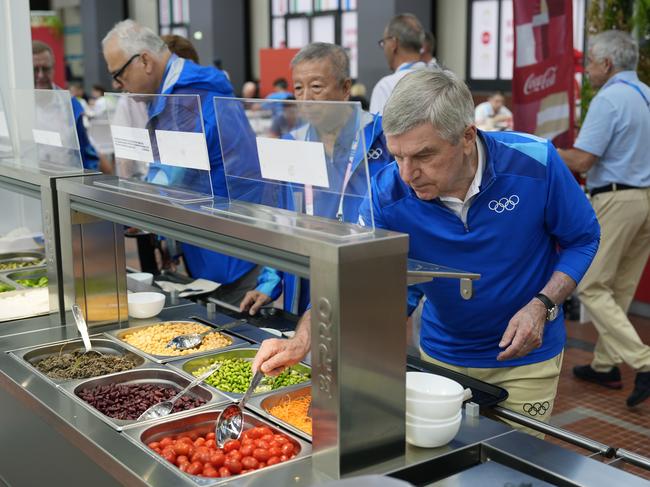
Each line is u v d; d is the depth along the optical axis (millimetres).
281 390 1780
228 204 1646
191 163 1781
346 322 1261
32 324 2309
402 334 1340
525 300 1847
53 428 1703
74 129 2223
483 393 1702
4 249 3117
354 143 1321
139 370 1960
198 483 1324
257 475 1351
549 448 1416
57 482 1742
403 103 1470
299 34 13039
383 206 1792
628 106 3596
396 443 1371
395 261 1306
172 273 2994
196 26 14203
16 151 2586
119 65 2826
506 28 9328
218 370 1957
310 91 2535
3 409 2010
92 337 2209
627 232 3707
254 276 3068
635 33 4727
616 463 1414
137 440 1527
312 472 1355
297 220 1446
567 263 1826
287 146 1466
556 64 3889
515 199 1731
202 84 2861
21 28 3021
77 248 2197
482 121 8125
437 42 10273
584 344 4496
